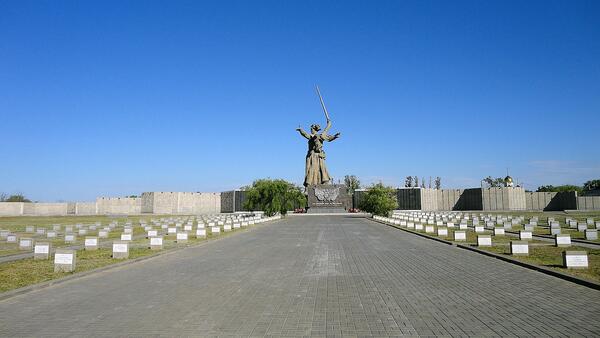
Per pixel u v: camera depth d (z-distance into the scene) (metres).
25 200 101.31
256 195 62.97
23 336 7.39
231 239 28.09
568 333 7.25
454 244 22.97
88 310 9.13
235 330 7.62
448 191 91.69
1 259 17.78
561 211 79.25
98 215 86.31
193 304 9.64
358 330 7.58
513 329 7.53
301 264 16.05
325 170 87.19
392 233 32.25
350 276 13.30
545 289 11.02
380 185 59.97
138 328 7.78
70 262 14.09
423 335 7.25
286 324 7.99
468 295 10.39
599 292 10.59
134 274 13.98
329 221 52.72
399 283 12.06
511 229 34.09
